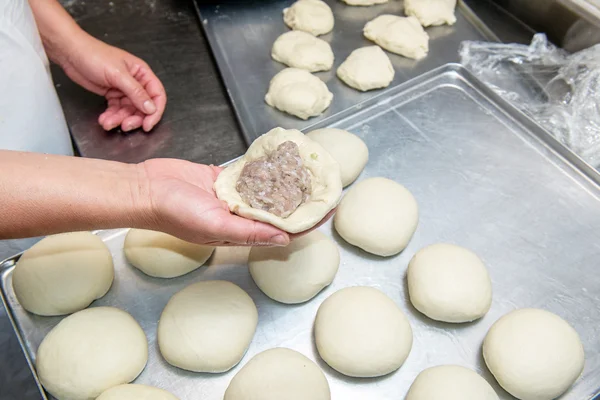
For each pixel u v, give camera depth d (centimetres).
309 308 46
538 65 65
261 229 35
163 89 61
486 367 43
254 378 39
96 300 46
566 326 42
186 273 47
